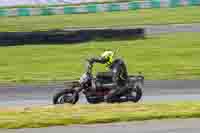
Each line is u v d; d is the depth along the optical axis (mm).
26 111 31188
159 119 28734
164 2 128500
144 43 85750
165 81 56625
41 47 85062
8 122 27938
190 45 83312
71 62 73125
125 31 89625
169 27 102688
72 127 27344
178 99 45688
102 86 43906
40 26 110312
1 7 128125
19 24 114125
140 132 26297
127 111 30438
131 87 44281
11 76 63969
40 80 60562
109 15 122312
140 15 119688
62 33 88188
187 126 27234
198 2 129000
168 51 78750
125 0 131250
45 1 129125
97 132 26375
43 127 27438
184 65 68000
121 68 44250
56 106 33594
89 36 88625
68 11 126875
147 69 66000
